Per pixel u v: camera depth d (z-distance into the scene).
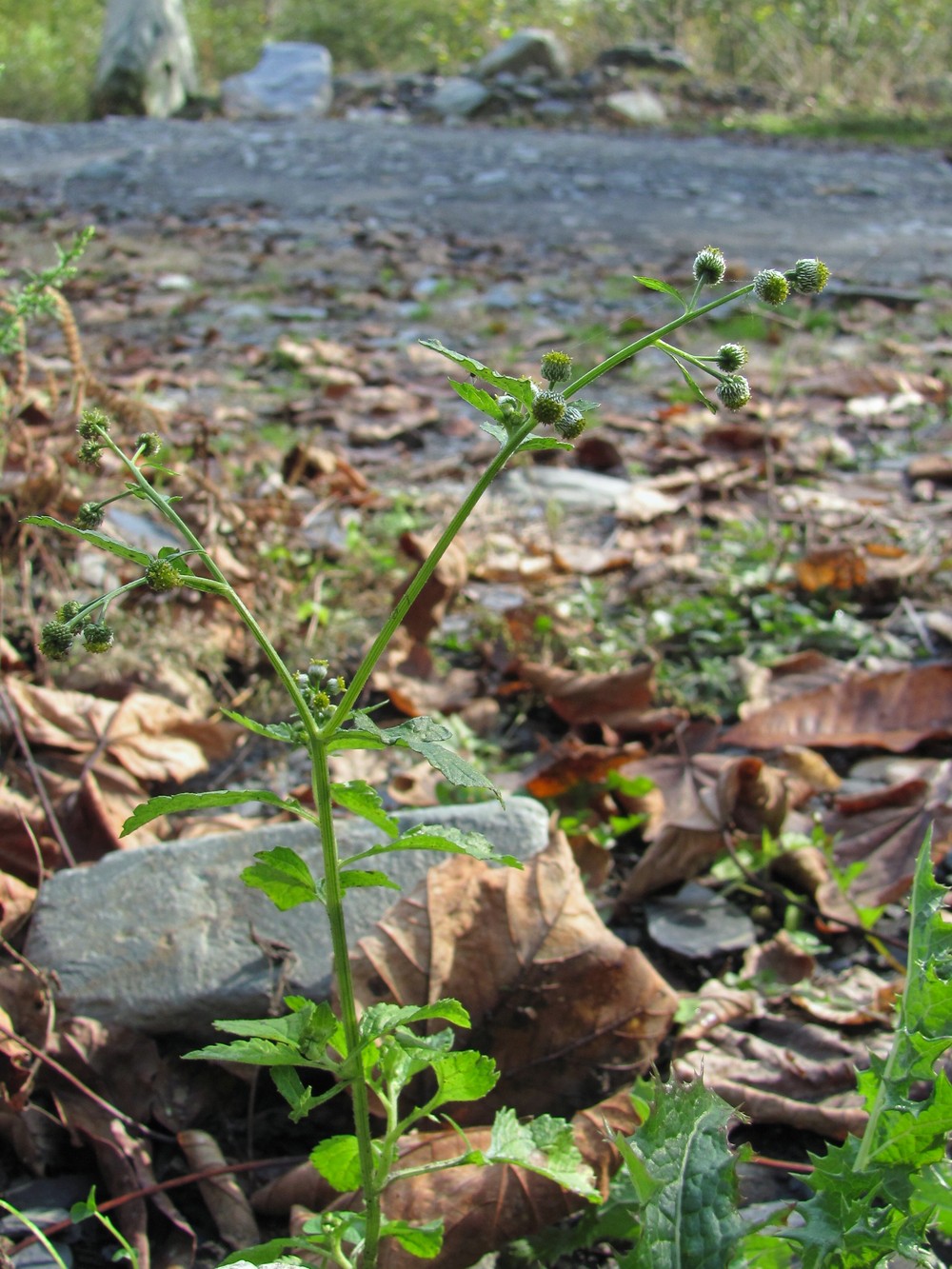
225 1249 0.54
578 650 0.90
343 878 0.44
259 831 0.65
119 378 1.51
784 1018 0.63
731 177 3.14
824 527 1.13
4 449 0.88
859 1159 0.45
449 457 1.35
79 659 0.83
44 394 1.19
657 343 0.43
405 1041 0.46
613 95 4.09
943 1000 0.45
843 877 0.68
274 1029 0.45
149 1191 0.54
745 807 0.72
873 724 0.81
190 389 1.50
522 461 1.32
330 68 4.43
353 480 1.22
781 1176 0.56
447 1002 0.45
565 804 0.75
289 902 0.45
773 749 0.80
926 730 0.80
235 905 0.62
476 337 1.79
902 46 4.50
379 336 1.79
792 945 0.66
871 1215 0.44
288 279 2.11
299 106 4.11
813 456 1.31
